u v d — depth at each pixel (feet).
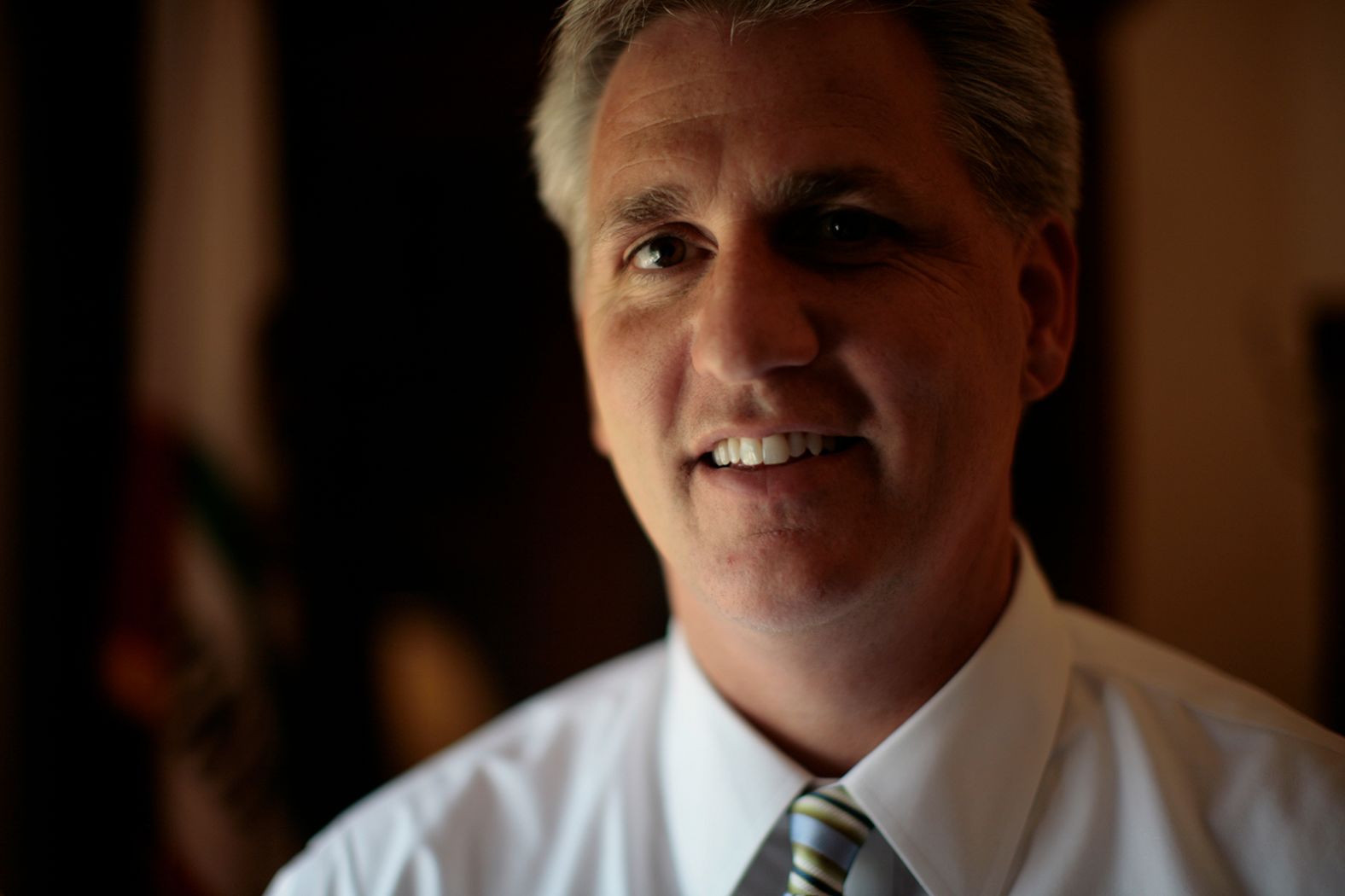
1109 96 7.25
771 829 2.84
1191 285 7.59
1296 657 7.41
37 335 6.23
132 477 6.23
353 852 3.41
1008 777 2.78
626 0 2.66
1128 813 2.75
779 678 2.80
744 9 2.52
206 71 6.52
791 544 2.42
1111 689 3.03
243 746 6.21
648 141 2.58
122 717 6.30
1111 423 7.09
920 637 2.71
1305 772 2.71
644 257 2.71
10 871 6.10
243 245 6.57
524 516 7.30
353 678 6.82
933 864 2.66
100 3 6.38
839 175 2.46
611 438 2.84
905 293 2.47
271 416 6.68
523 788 3.42
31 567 6.20
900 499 2.46
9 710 6.14
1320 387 7.34
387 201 7.11
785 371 2.40
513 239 7.18
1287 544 7.48
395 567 7.09
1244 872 2.61
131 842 6.28
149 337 6.32
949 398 2.50
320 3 6.95
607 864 3.15
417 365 7.14
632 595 7.35
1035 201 2.97
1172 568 7.47
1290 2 7.68
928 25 2.68
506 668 7.27
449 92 7.09
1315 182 7.56
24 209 6.23
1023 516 6.95
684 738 3.10
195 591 6.21
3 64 6.16
